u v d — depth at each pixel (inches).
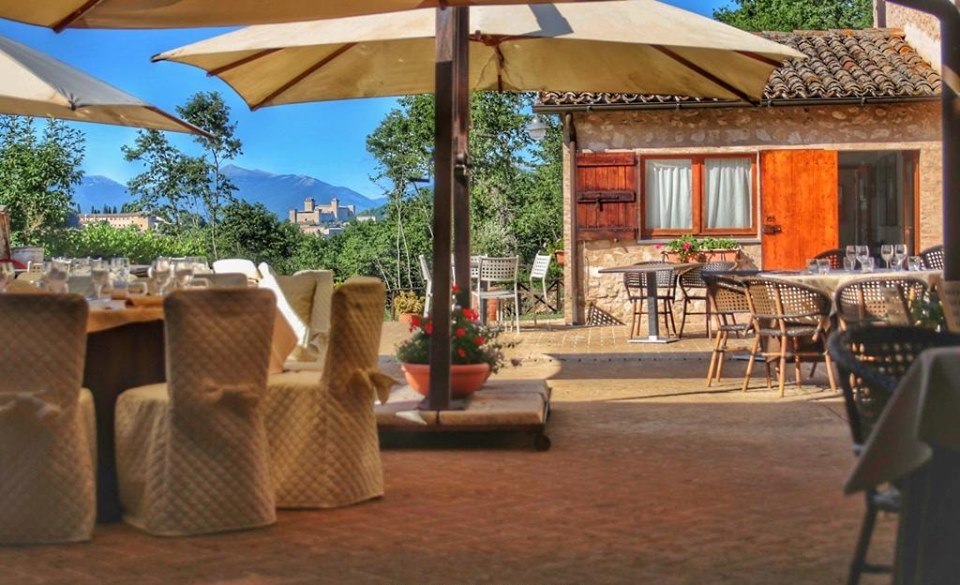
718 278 362.9
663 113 582.9
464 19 275.1
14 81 268.5
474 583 150.0
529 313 772.0
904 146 574.6
